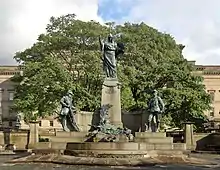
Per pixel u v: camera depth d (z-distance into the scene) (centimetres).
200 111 4641
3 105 9825
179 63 4875
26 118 4828
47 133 5416
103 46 3525
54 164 2356
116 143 2514
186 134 4584
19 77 4897
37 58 4891
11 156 3203
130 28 5528
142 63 5019
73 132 3222
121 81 4391
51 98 4325
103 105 3419
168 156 2656
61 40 4616
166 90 4478
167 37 5700
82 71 4625
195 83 4706
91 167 2192
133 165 2275
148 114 3459
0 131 4816
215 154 3741
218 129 5588
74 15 4834
